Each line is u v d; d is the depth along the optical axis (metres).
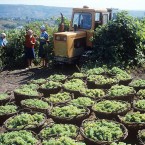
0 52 16.45
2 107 8.88
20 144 6.57
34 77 14.38
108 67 13.85
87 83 11.45
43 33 15.87
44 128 7.48
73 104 8.80
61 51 14.74
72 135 7.09
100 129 7.05
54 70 15.48
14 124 7.70
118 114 8.20
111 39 14.79
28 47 15.93
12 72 15.60
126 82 11.53
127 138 7.70
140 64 15.42
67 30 16.77
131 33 14.97
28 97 9.90
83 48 15.41
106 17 15.92
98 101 9.36
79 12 15.51
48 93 10.62
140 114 7.89
